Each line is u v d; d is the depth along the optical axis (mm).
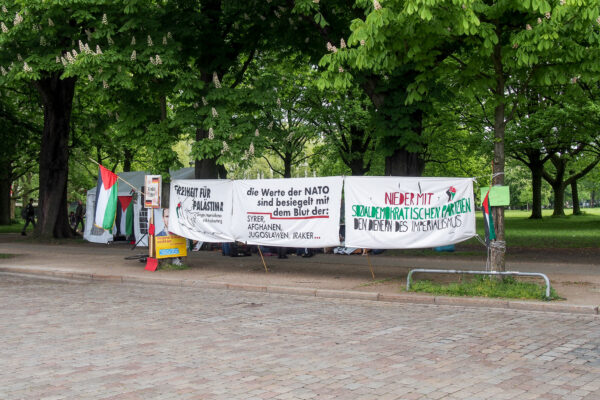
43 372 5832
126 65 14578
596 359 6238
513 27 10961
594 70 10320
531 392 5094
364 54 10797
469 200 11867
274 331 7883
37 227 27562
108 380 5535
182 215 15297
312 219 13469
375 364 6074
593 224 34812
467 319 8766
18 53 16922
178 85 14773
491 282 10805
